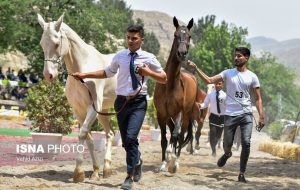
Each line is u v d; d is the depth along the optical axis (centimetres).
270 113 9656
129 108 680
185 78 986
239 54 861
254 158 1442
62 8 3488
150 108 2206
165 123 963
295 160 1441
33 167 900
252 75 865
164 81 673
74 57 779
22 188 678
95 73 704
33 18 3350
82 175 760
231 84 864
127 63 680
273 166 1220
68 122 1217
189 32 923
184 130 1007
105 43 3731
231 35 8975
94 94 772
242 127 865
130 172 687
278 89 10200
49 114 1195
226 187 807
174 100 930
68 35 773
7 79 2662
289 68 11044
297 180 961
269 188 827
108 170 827
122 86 683
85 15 3522
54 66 742
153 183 781
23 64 5697
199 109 1402
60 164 972
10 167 887
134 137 675
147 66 681
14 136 1441
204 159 1277
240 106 862
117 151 1307
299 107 10206
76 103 789
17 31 2889
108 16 3944
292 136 2273
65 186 709
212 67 8662
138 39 683
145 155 1313
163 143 970
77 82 770
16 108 2469
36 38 3331
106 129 885
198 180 858
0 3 2723
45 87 1209
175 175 908
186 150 1521
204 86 7900
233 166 1141
